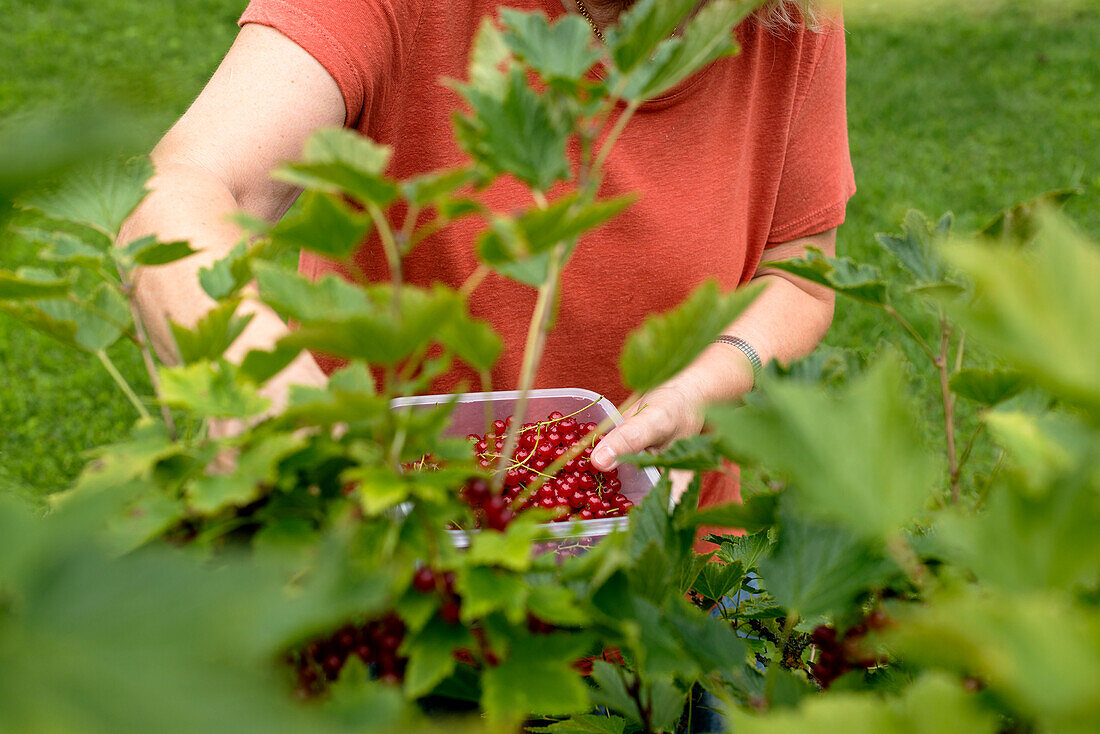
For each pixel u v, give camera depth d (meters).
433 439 0.51
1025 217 0.62
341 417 0.44
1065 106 5.43
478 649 0.45
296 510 0.48
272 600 0.25
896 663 0.55
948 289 0.58
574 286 1.51
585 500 1.06
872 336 3.40
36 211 0.55
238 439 0.48
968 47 5.93
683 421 1.20
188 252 0.57
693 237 1.51
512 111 0.46
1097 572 0.38
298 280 0.48
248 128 1.15
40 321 0.56
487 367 0.47
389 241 0.42
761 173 1.61
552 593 0.45
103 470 0.46
